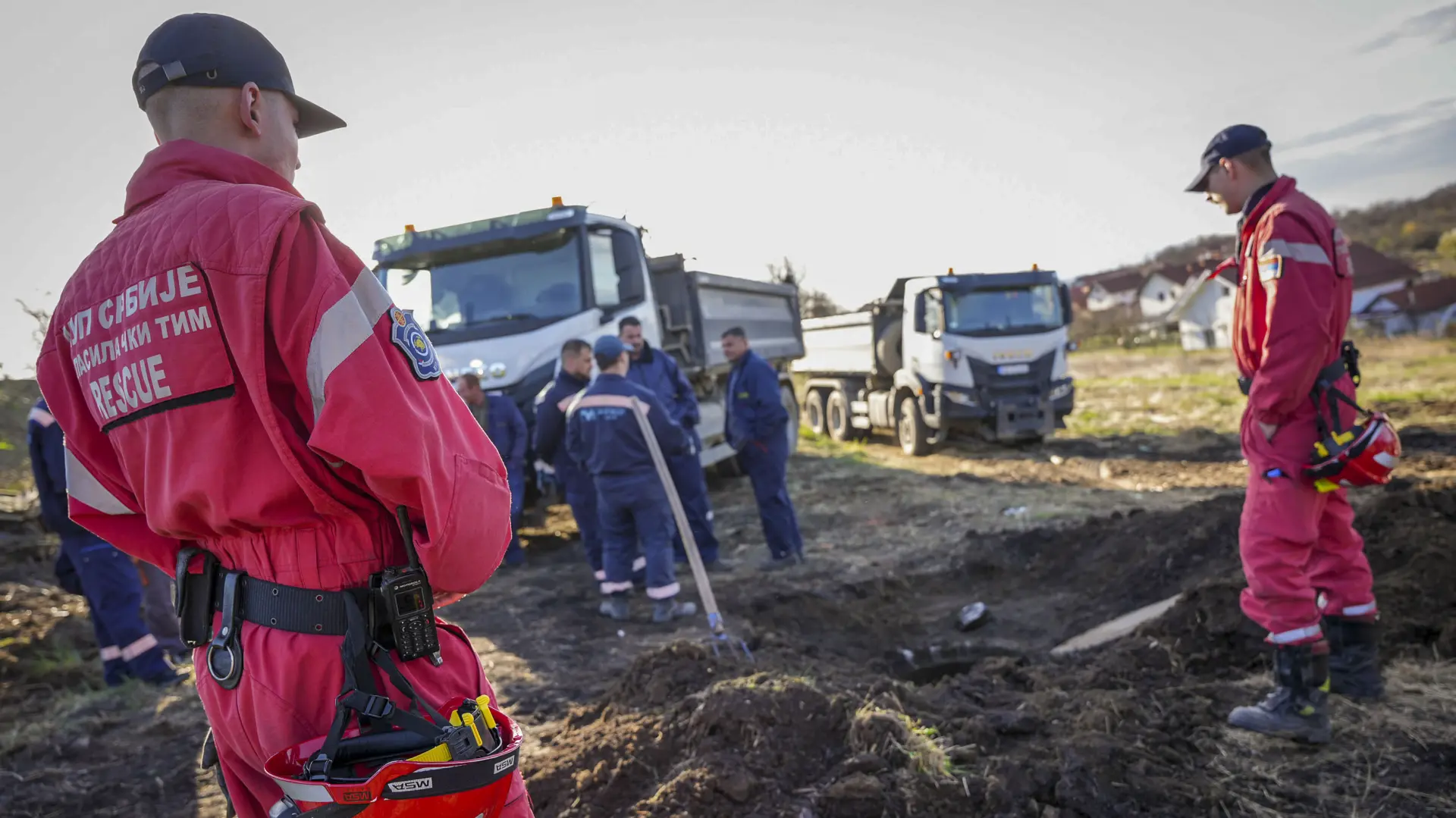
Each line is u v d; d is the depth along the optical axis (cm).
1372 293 6162
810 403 1800
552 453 688
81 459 162
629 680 396
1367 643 345
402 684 142
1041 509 895
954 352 1320
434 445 137
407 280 848
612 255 875
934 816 278
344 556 144
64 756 417
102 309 150
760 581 684
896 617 637
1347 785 293
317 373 133
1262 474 321
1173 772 304
